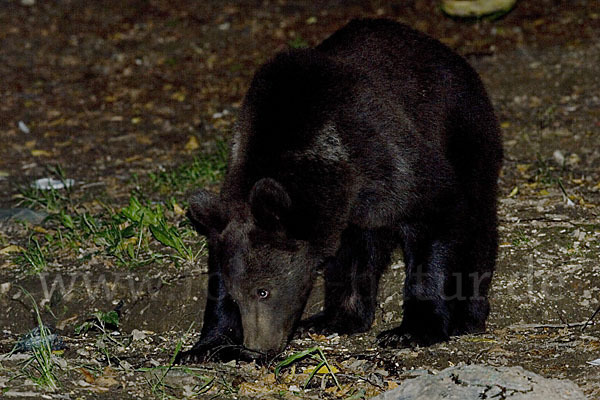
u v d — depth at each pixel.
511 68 19.67
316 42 22.55
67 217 12.88
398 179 9.91
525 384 8.05
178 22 24.44
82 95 20.41
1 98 20.31
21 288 11.15
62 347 10.53
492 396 7.92
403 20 23.05
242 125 9.80
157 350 10.55
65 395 8.55
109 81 21.12
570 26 21.70
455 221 10.44
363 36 10.80
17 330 11.44
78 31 24.25
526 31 21.69
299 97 9.56
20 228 13.50
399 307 11.42
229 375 9.44
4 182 15.91
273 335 9.29
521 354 9.66
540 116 17.08
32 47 23.34
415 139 10.12
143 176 15.66
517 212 12.84
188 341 10.83
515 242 11.83
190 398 8.84
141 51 22.80
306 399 8.85
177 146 17.20
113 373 9.34
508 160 15.23
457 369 8.45
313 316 11.36
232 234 9.02
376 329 11.26
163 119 18.75
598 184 13.75
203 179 14.84
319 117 9.48
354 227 10.95
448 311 10.57
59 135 18.20
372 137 9.77
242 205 9.13
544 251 11.64
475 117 11.15
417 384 8.30
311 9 24.53
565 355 9.48
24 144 17.80
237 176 9.41
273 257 9.00
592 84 18.44
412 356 10.01
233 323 10.27
